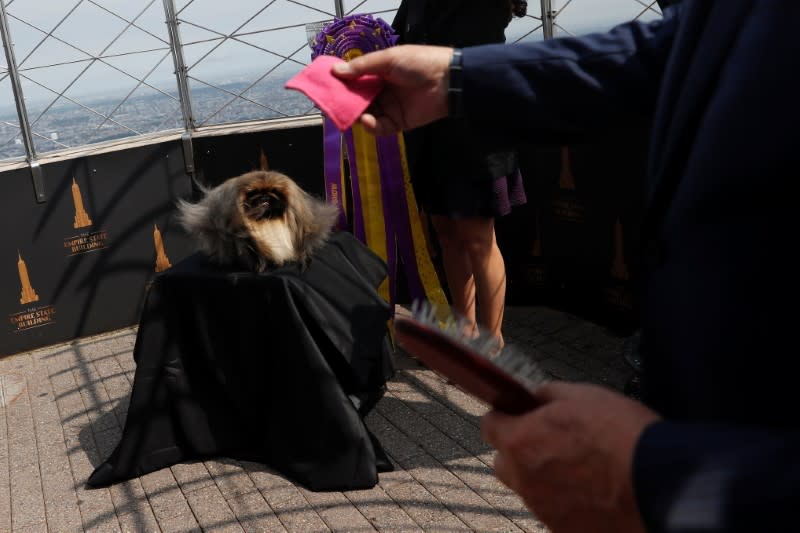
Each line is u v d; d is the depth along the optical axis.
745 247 0.53
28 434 4.02
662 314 0.61
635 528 0.49
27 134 4.85
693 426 0.48
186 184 5.21
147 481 3.45
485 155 3.26
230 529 3.03
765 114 0.53
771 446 0.43
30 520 3.26
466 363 0.56
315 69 0.89
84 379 4.60
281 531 2.97
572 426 0.53
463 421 3.63
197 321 3.44
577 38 0.84
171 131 5.28
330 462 3.19
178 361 3.47
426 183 3.58
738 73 0.56
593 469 0.51
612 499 0.50
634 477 0.48
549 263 4.59
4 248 4.88
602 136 0.90
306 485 3.24
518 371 0.63
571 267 4.46
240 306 3.33
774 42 0.54
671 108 0.66
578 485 0.52
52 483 3.53
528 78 0.84
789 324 0.51
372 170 4.05
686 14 0.68
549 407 0.55
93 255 5.09
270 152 5.10
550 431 0.54
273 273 3.29
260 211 3.29
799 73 0.52
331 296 3.38
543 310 4.70
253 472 3.42
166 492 3.35
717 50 0.60
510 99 0.84
